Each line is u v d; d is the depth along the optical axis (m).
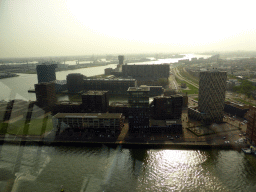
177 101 159.38
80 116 136.50
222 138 134.75
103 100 180.88
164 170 97.31
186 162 106.94
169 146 125.75
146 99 139.62
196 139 133.62
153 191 78.94
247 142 128.00
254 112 123.50
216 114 160.25
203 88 159.88
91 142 124.00
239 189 85.50
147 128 145.00
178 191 82.62
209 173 96.88
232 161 108.62
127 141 130.25
